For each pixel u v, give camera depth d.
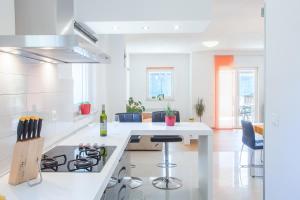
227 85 8.96
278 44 2.46
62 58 2.02
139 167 4.75
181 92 9.52
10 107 1.63
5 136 1.58
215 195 3.46
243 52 8.90
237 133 8.24
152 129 3.15
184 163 5.02
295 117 2.14
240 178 4.11
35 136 1.49
